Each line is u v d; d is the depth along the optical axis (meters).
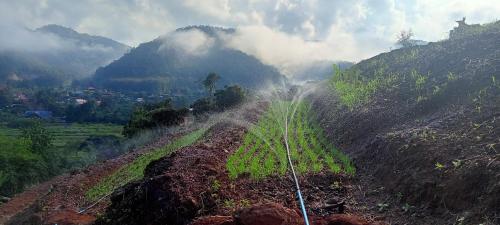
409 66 19.38
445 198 7.62
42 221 14.65
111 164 27.59
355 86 20.97
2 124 93.81
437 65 16.45
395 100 14.91
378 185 9.82
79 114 108.56
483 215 6.65
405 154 9.79
